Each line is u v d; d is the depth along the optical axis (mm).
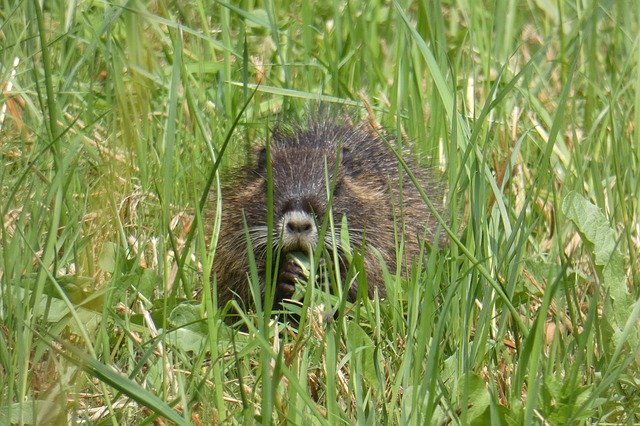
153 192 10898
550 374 7078
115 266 8086
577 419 6555
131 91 6488
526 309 8688
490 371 7172
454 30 15297
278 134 11797
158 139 11766
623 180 10820
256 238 10258
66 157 8492
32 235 8234
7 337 7246
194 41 13898
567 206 8359
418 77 12648
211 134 12289
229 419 6707
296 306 8828
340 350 8062
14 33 12305
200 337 8062
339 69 13719
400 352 7996
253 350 7961
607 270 7977
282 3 15891
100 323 7727
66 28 13156
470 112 12172
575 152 10375
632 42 13812
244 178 11055
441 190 11352
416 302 7633
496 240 8727
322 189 10273
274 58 14086
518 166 11688
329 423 6293
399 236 10547
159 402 5934
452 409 6406
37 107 11992
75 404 6145
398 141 9211
